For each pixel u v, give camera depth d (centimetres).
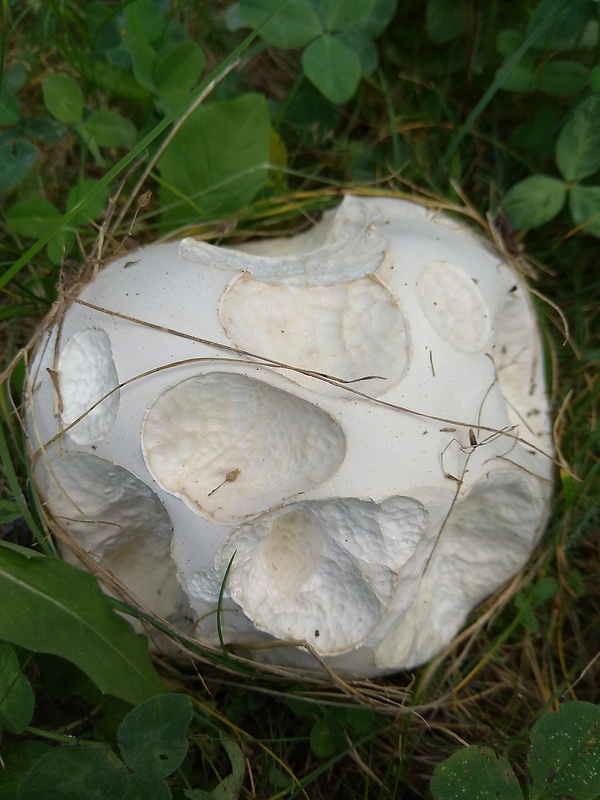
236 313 27
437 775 26
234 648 28
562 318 34
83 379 28
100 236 30
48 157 36
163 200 34
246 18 34
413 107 38
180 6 36
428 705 30
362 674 29
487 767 26
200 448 27
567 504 32
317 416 26
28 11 35
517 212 34
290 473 27
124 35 35
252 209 35
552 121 35
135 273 28
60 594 27
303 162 37
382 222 30
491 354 29
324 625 27
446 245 29
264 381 26
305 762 31
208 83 30
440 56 37
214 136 33
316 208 35
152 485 26
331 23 34
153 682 27
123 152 37
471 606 31
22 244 35
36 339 29
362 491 26
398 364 27
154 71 34
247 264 28
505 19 36
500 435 28
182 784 28
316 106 37
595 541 33
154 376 26
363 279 27
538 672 32
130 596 28
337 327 27
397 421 26
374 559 27
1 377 29
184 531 26
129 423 26
